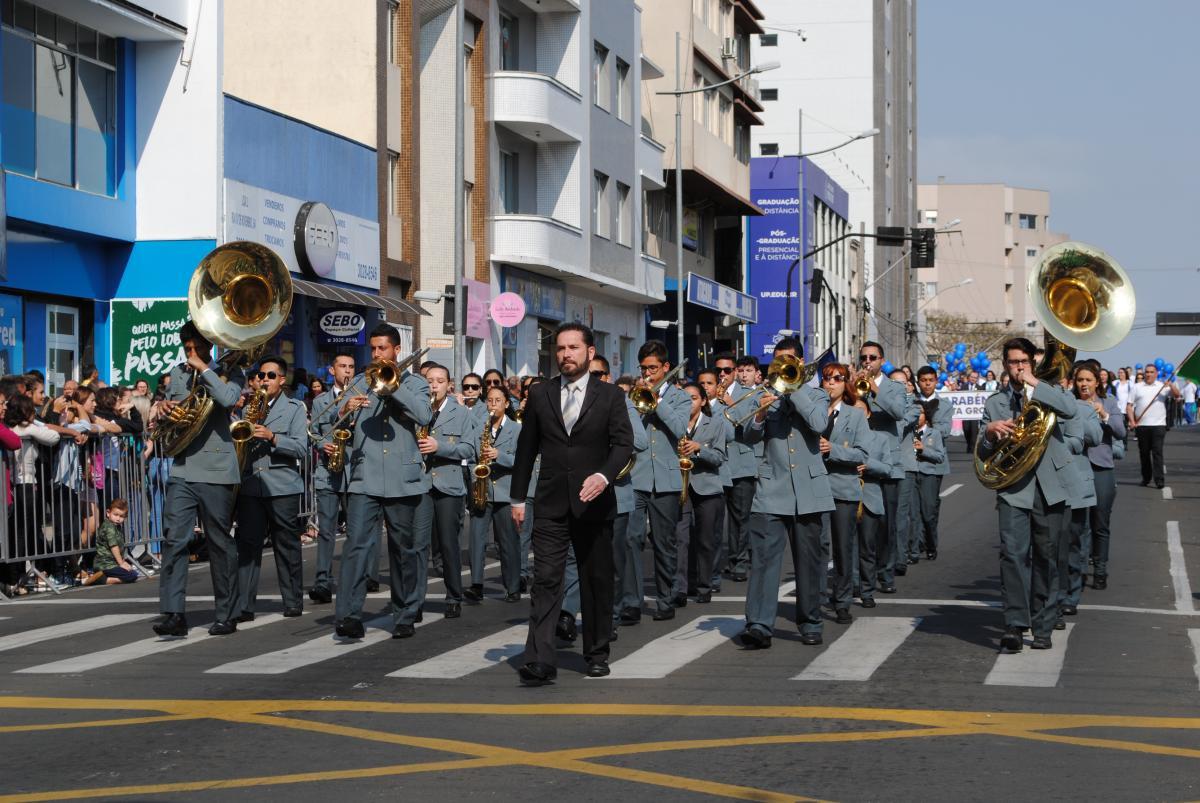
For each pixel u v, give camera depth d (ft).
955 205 553.23
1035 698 30.01
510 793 22.40
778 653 36.04
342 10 99.60
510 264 117.80
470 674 33.30
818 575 37.45
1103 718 27.96
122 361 80.74
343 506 68.74
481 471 44.55
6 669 34.83
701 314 176.76
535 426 32.96
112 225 79.30
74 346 79.46
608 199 135.13
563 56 126.00
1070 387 43.80
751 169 223.30
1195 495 90.02
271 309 39.68
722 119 179.52
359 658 35.76
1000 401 36.47
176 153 81.05
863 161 311.68
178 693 31.17
